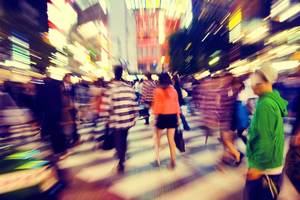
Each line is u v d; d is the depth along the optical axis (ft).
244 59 65.26
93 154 22.40
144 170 17.69
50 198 10.02
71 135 25.04
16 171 9.32
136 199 12.92
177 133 20.39
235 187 14.05
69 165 18.95
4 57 38.75
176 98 18.04
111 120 17.69
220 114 18.40
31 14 48.01
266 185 7.63
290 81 30.91
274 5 55.88
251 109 21.15
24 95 23.07
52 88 22.34
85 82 45.65
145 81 33.78
